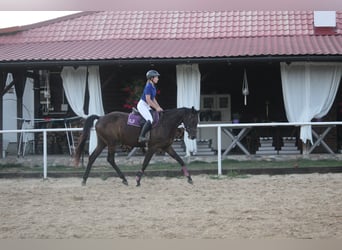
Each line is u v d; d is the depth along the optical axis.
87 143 14.92
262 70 15.52
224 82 15.71
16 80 14.70
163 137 10.41
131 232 6.74
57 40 16.16
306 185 10.09
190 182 10.60
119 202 8.80
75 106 13.91
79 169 12.59
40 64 13.16
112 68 14.62
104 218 7.58
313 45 13.73
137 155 14.08
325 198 8.75
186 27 16.53
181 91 13.51
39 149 15.84
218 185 10.34
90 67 13.80
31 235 6.68
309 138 13.12
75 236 6.59
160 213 7.83
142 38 16.02
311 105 13.39
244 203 8.47
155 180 11.28
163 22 16.94
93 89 13.82
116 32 16.50
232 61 12.73
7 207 8.52
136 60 12.96
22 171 12.36
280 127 14.92
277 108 15.51
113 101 15.62
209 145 14.05
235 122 14.70
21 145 15.38
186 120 10.42
